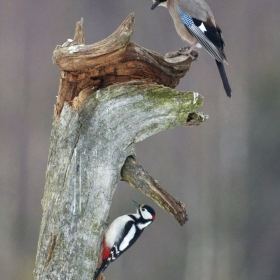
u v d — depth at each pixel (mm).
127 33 7484
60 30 20922
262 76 21469
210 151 20094
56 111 7984
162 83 8219
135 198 17344
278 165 20688
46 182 7996
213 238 19406
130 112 7734
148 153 19000
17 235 18172
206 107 20188
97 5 20750
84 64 7656
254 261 19562
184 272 17969
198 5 10625
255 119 21125
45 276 7699
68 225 7707
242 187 20344
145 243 17484
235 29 21719
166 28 19984
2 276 16625
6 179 19297
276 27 21703
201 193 19656
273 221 20062
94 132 7750
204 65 20141
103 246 8086
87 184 7746
